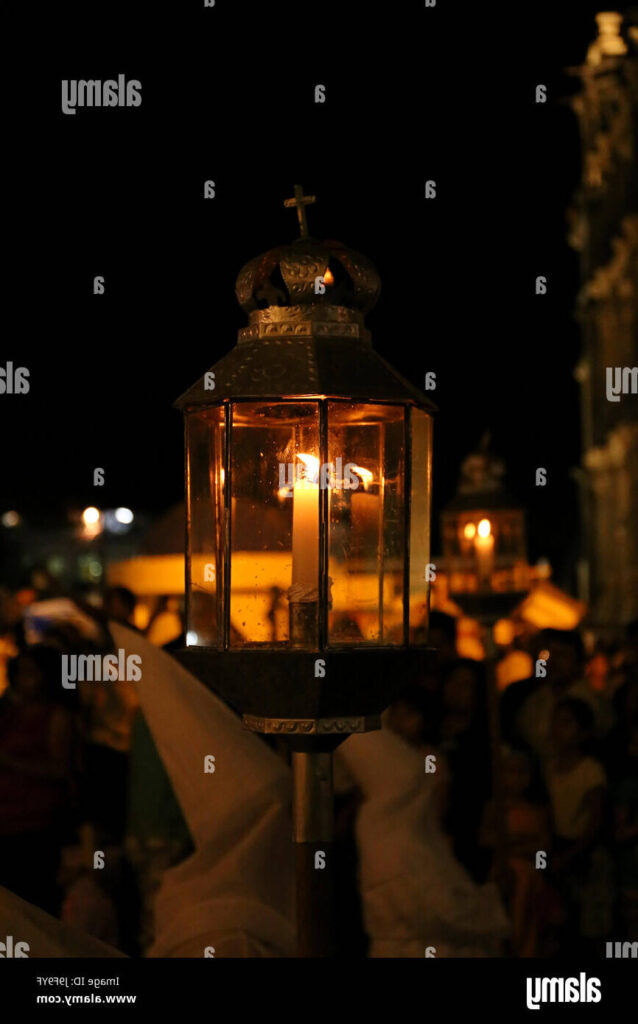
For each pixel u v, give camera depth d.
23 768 7.58
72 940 2.33
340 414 2.30
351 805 4.53
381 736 3.57
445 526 6.84
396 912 3.48
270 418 2.30
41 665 7.70
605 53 34.81
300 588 2.26
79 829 7.68
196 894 3.04
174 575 12.91
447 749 6.75
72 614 13.96
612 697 8.09
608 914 6.87
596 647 12.98
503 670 11.45
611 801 7.03
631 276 35.38
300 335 2.30
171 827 5.03
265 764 3.09
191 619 2.40
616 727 7.49
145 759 5.08
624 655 9.87
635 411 35.28
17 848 7.46
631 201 34.66
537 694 7.75
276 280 2.50
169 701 3.08
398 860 3.46
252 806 3.06
